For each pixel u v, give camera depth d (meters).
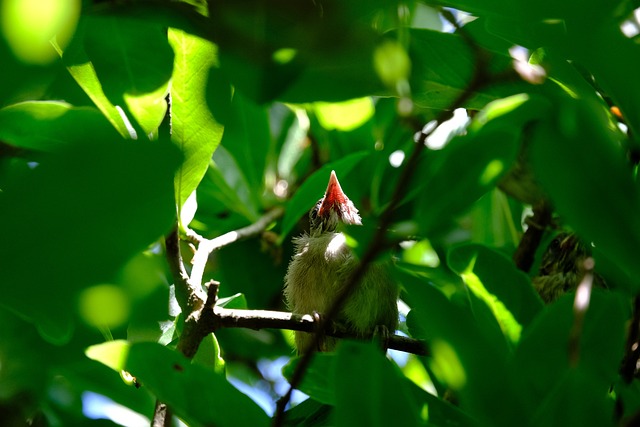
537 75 3.55
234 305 6.15
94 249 1.86
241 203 7.95
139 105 3.57
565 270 7.73
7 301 1.95
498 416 2.92
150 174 1.85
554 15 2.51
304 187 7.03
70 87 3.93
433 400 3.53
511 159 2.67
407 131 7.66
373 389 2.97
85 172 1.83
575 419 2.95
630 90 2.66
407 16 3.00
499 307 4.16
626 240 2.55
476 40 4.09
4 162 3.31
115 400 4.34
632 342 3.90
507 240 7.96
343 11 2.16
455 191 2.71
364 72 2.61
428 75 4.05
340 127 7.62
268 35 2.24
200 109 4.13
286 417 5.11
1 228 1.82
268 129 7.73
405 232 2.82
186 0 2.54
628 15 2.87
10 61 1.84
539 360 3.23
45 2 1.85
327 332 6.24
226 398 3.31
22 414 3.43
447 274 5.43
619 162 2.56
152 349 3.26
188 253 6.51
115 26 3.23
